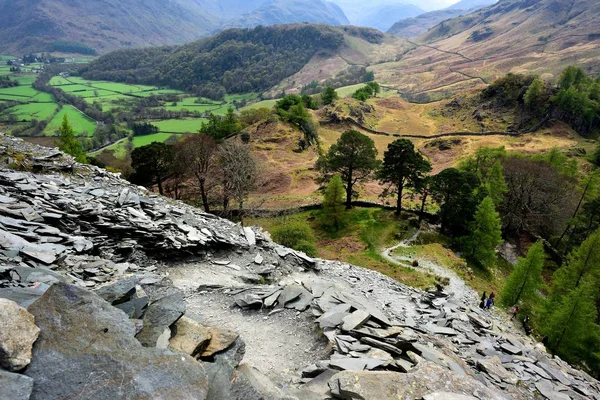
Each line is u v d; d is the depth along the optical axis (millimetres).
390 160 56594
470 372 12109
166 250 19250
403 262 43656
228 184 57844
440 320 19141
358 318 13969
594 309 29656
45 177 22031
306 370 10844
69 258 13602
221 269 20297
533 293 36719
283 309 15883
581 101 128125
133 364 5711
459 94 172500
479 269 48438
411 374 9461
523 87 141375
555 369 15961
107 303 6715
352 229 54469
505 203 66812
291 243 38844
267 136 96938
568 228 64938
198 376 6074
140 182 51688
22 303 6148
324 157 68375
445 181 53531
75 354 5508
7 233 12977
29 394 4680
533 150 109625
